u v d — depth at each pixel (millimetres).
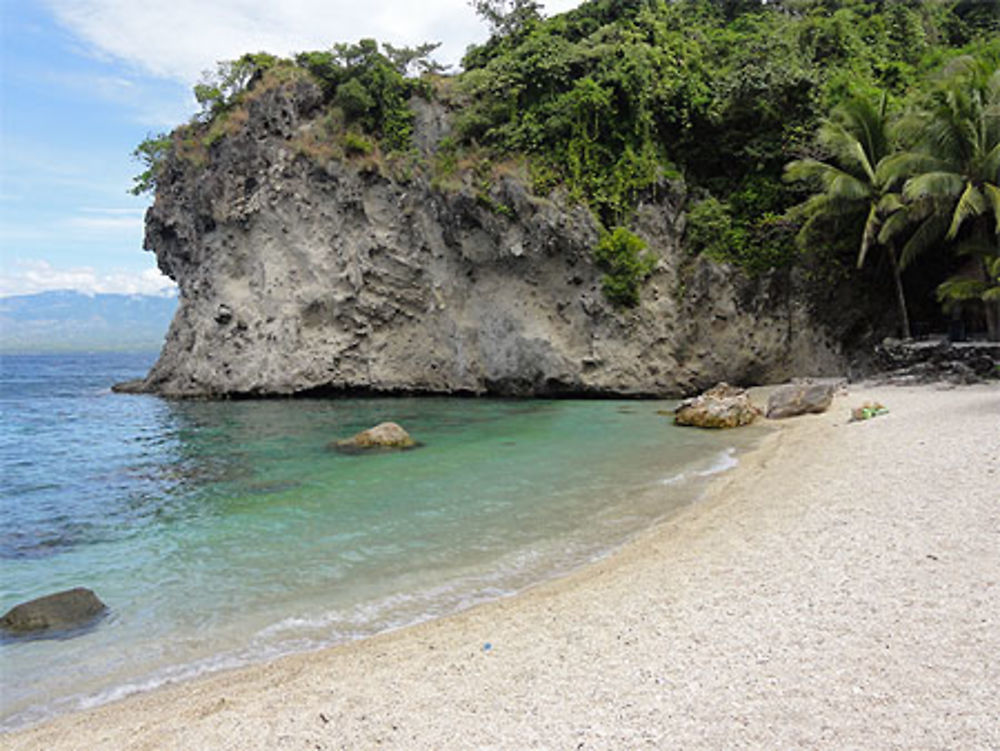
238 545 11250
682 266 33219
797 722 4719
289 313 36844
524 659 6422
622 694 5457
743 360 32312
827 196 28547
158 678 6934
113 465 19109
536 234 33000
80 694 6652
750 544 9320
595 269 32719
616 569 9039
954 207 26703
